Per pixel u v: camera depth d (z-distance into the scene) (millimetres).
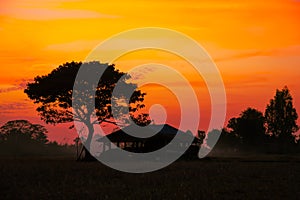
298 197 33062
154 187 38094
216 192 35062
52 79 92375
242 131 164500
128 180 42562
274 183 40688
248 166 60812
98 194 33750
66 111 93250
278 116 160125
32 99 93812
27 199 31531
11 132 181000
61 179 42375
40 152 169375
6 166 53125
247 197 32844
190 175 47156
